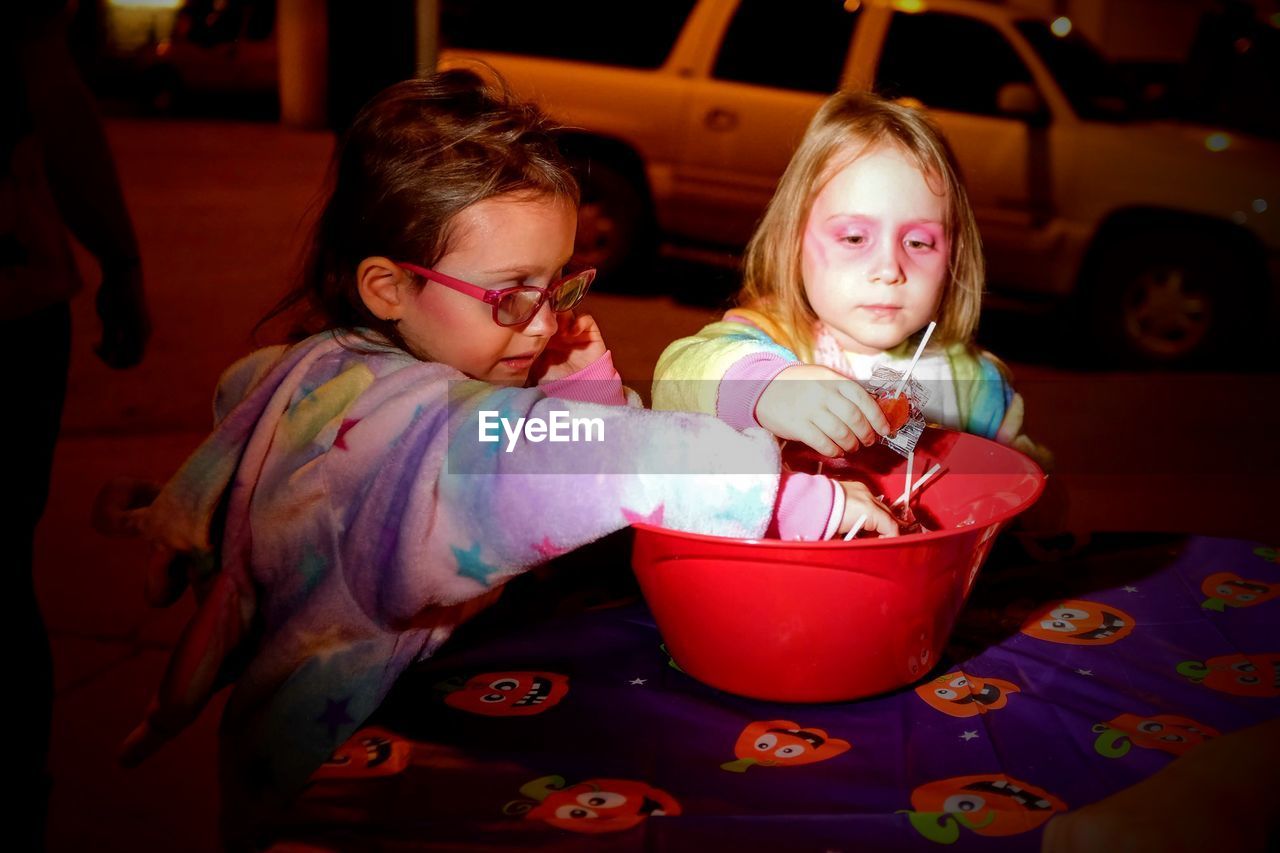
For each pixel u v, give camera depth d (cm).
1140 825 81
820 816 85
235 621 109
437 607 114
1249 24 532
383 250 114
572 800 88
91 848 185
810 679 101
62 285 146
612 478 101
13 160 138
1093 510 339
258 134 948
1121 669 110
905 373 121
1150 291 501
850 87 150
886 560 95
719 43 506
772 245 144
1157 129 495
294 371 113
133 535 113
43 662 148
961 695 106
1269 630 119
